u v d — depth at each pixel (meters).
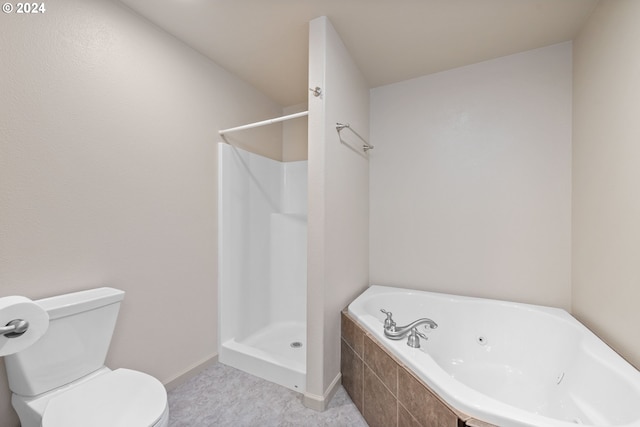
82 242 1.32
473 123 2.11
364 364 1.53
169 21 1.62
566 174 1.85
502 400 1.52
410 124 2.32
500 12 1.55
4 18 1.08
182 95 1.81
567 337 1.58
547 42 1.84
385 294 2.11
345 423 1.49
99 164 1.38
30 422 1.03
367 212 2.40
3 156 1.08
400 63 2.08
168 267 1.72
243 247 2.30
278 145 2.84
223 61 2.05
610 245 1.37
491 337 1.88
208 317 2.01
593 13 1.53
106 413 0.97
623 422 1.03
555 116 1.87
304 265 2.63
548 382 1.56
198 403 1.62
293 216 2.67
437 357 1.90
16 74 1.11
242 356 1.96
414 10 1.53
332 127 1.66
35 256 1.17
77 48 1.29
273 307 2.67
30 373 1.05
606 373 1.19
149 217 1.61
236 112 2.26
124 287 1.49
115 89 1.44
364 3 1.47
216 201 2.07
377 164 2.44
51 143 1.21
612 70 1.35
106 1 1.40
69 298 1.21
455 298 2.05
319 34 1.58
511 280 2.00
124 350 1.50
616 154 1.31
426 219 2.27
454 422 0.95
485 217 2.08
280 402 1.64
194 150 1.89
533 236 1.94
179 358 1.79
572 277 1.81
